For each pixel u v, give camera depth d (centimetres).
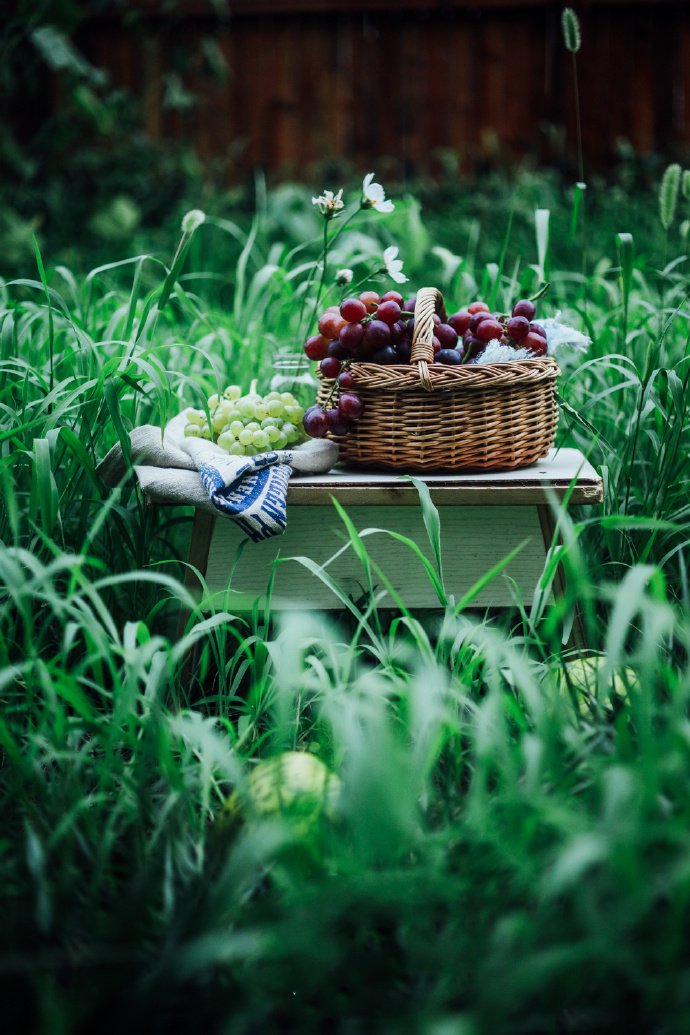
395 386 208
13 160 548
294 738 179
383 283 371
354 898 126
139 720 160
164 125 627
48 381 257
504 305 288
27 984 123
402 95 621
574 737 145
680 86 598
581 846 115
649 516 235
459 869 137
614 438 268
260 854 123
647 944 121
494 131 619
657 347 235
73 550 218
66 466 230
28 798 164
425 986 125
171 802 145
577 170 608
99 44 621
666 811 131
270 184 616
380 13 613
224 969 125
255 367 285
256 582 216
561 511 172
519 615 234
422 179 581
